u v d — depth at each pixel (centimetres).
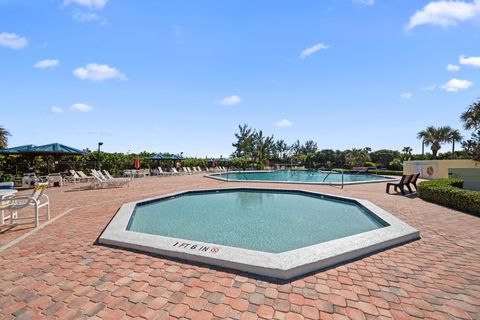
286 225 639
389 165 2969
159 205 898
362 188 1243
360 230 592
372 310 226
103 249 385
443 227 516
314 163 4547
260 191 1212
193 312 222
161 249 359
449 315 218
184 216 739
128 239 402
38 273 302
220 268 313
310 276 294
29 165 1595
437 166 1712
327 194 1012
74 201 859
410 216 618
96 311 225
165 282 278
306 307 230
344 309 227
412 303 237
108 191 1138
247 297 247
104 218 602
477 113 1533
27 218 600
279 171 3281
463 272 305
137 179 1859
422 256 358
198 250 348
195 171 2841
